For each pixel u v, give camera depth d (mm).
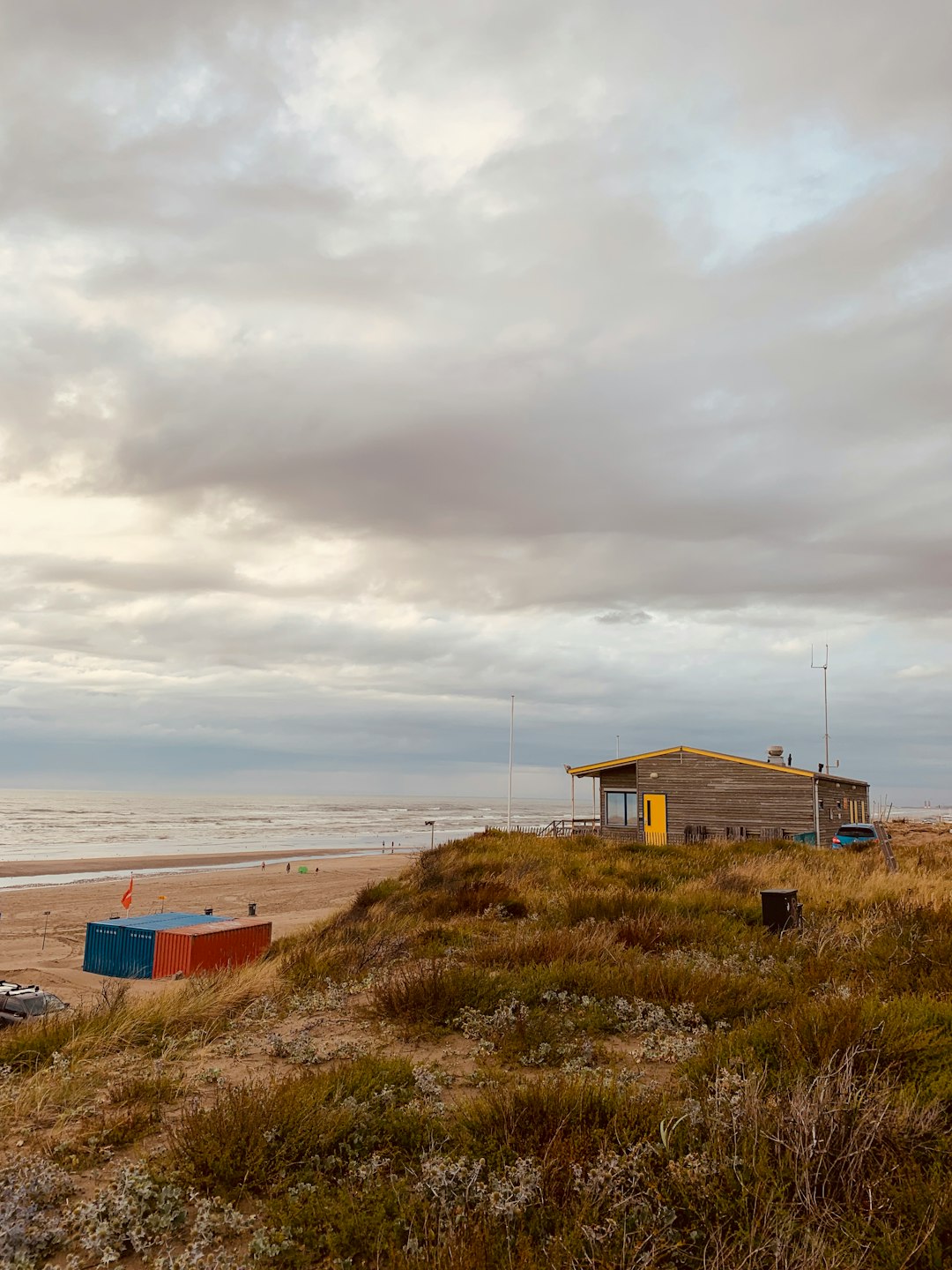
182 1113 5746
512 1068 6754
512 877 20500
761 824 34594
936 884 15891
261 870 69125
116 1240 4148
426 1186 4453
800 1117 4582
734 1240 3928
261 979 11141
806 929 12023
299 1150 5074
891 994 7879
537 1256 3834
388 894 21391
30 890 54094
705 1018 7996
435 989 8570
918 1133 4711
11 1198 4418
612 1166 4426
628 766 37562
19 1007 18859
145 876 64375
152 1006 9633
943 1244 3781
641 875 19219
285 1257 4016
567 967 9547
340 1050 7410
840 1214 4039
